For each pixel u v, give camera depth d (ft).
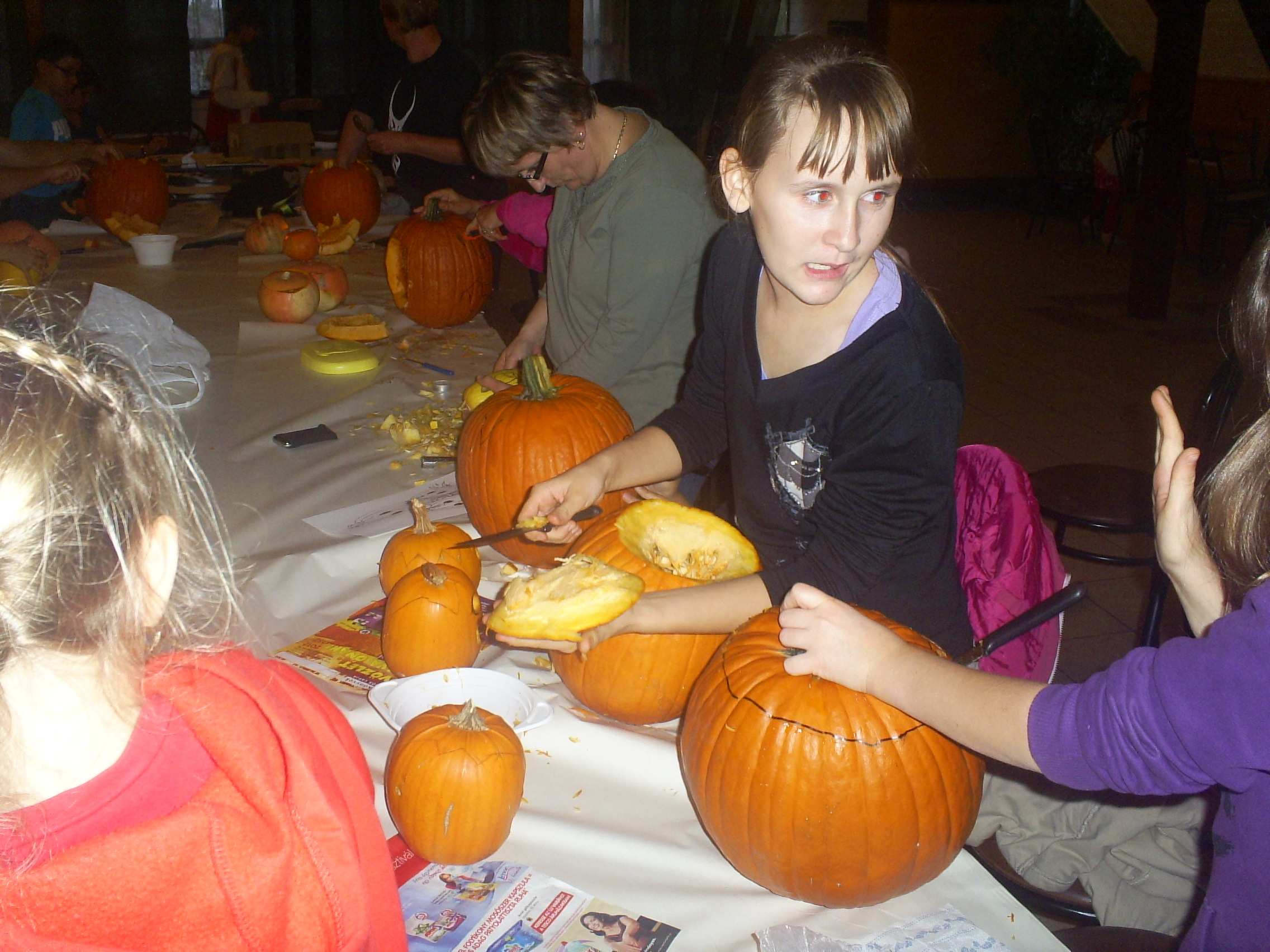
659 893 3.43
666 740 4.23
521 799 3.61
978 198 33.68
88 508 1.77
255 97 23.03
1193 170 26.76
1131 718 2.52
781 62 3.45
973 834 4.81
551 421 5.84
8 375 1.76
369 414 7.70
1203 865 4.36
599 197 6.98
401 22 13.06
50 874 1.83
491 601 5.13
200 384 7.68
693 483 7.35
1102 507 7.96
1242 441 2.66
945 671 3.07
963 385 4.06
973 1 31.32
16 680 1.85
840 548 4.06
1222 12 25.13
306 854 2.10
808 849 3.34
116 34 24.71
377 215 13.30
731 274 4.67
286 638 4.87
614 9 24.43
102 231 12.77
